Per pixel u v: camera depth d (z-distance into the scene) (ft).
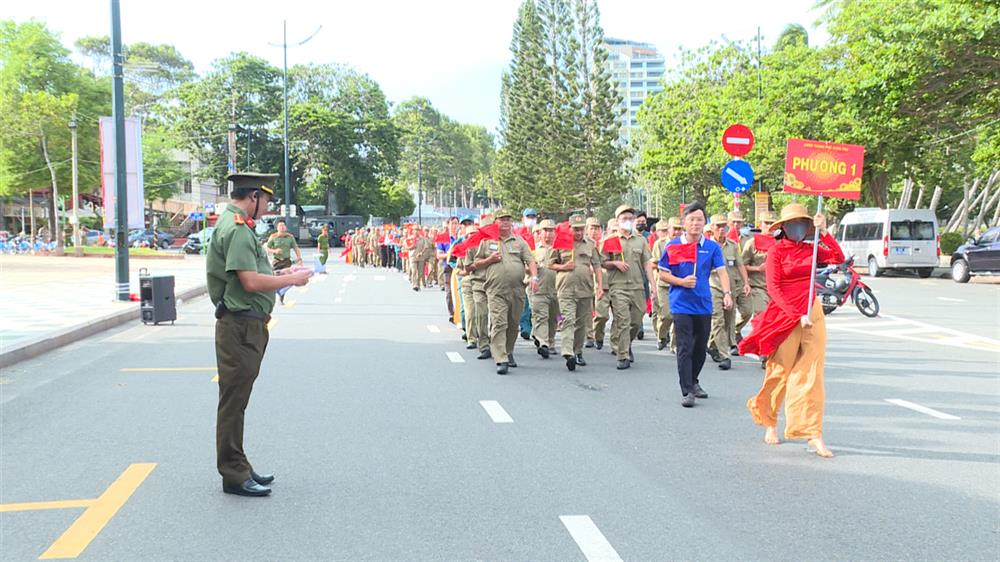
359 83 240.32
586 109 182.60
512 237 33.37
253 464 19.33
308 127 220.43
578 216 33.30
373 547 14.14
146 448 20.86
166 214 241.14
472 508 16.16
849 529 14.96
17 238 158.61
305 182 239.71
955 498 16.72
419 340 42.16
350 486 17.62
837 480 18.01
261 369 33.06
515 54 193.88
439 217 379.55
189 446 21.03
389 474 18.49
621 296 33.45
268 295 17.62
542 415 24.66
